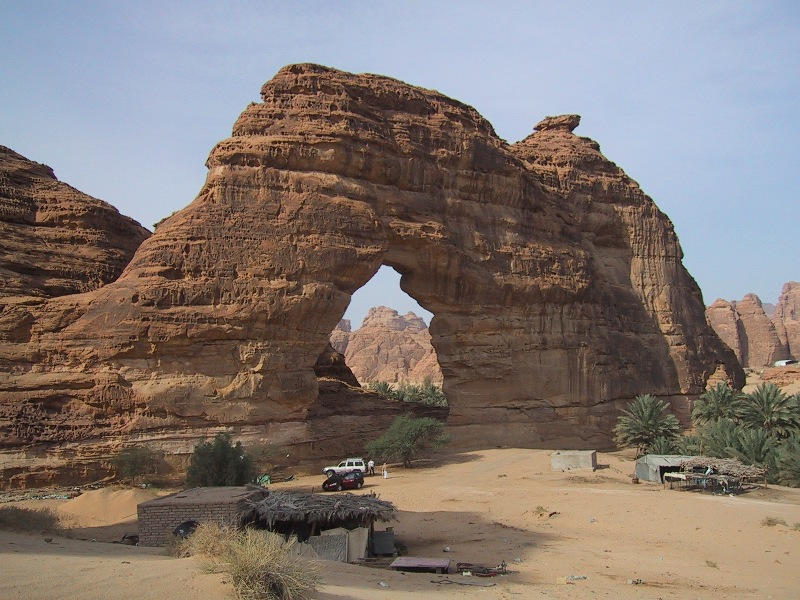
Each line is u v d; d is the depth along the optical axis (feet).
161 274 133.49
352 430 169.27
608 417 195.21
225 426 132.36
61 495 110.42
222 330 133.90
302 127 150.30
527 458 150.41
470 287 172.86
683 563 72.90
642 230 230.48
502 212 181.57
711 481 115.65
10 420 118.11
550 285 184.85
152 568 42.29
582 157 226.38
